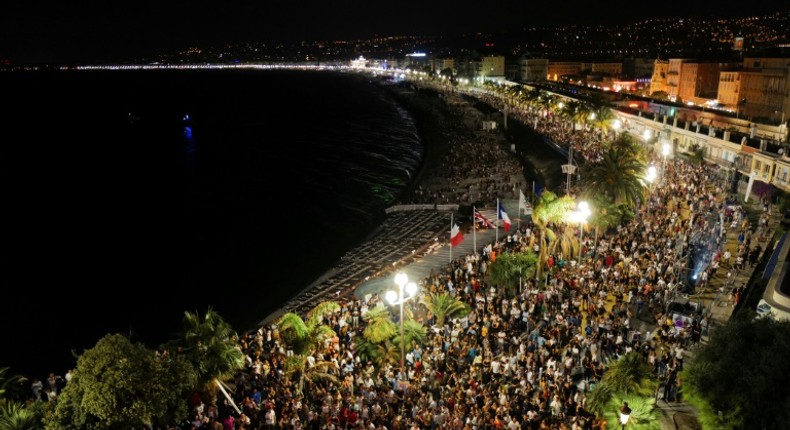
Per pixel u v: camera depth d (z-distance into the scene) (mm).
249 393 24328
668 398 22562
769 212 44688
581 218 37031
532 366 24109
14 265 56531
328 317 32594
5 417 18438
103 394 18125
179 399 20344
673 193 50281
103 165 110438
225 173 100750
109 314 46125
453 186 79562
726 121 82000
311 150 125062
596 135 91750
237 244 62219
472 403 22156
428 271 45594
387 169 102312
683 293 31266
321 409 22641
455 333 28797
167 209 76750
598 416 20062
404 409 22703
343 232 64938
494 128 123375
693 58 133750
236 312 45656
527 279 36125
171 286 51406
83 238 65062
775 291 24219
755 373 16000
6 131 161750
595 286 31578
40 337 42438
